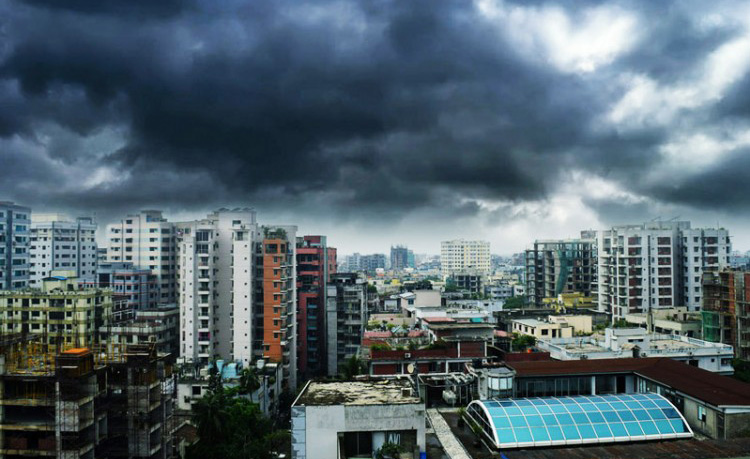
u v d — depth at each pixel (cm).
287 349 13375
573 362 7425
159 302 18475
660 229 17700
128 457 7194
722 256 17662
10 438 6731
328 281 17712
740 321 12656
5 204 16850
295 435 4881
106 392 7331
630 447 5347
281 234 13838
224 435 8244
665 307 15950
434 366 9312
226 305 13462
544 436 5516
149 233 18638
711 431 6019
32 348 7881
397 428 4888
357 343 15538
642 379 7156
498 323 14412
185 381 10494
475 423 6047
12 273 17050
